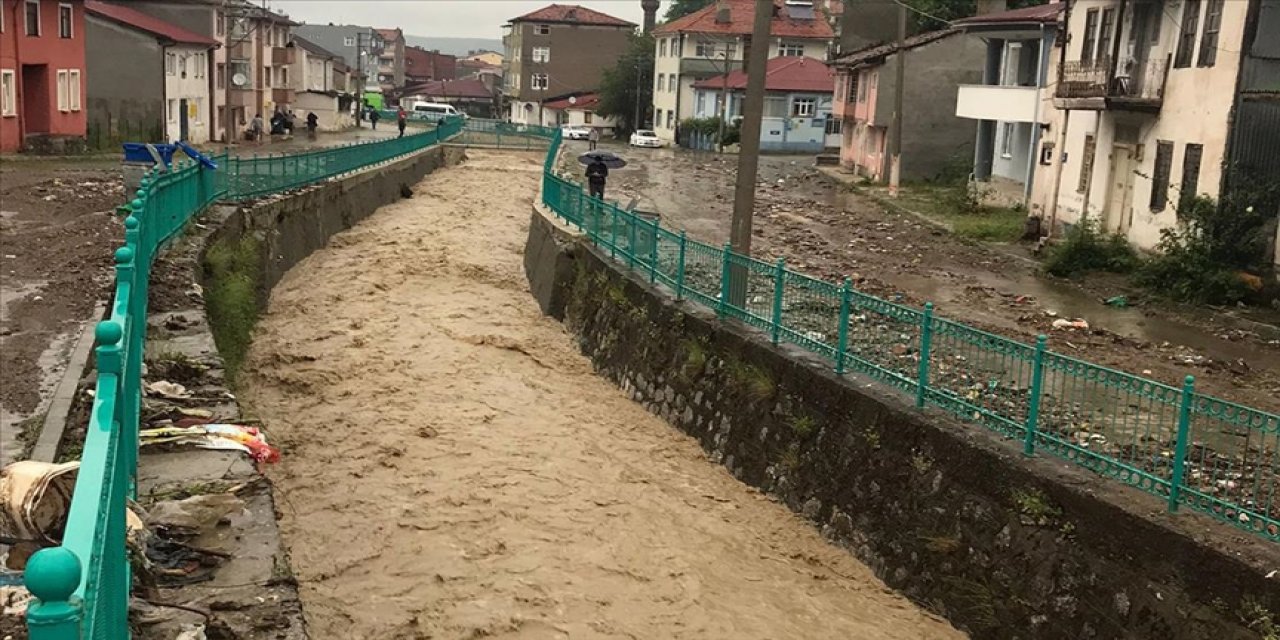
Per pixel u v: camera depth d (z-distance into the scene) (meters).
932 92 45.06
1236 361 15.60
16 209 23.28
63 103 40.06
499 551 10.81
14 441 9.51
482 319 20.59
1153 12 24.72
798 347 13.52
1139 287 21.83
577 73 99.75
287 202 24.92
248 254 19.91
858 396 11.47
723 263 15.36
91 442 4.48
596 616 9.69
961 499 9.76
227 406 9.70
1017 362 10.34
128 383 7.02
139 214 12.19
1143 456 8.78
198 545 6.90
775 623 9.71
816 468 11.96
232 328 16.27
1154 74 24.09
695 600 10.07
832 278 21.92
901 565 10.34
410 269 24.80
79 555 3.42
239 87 60.84
